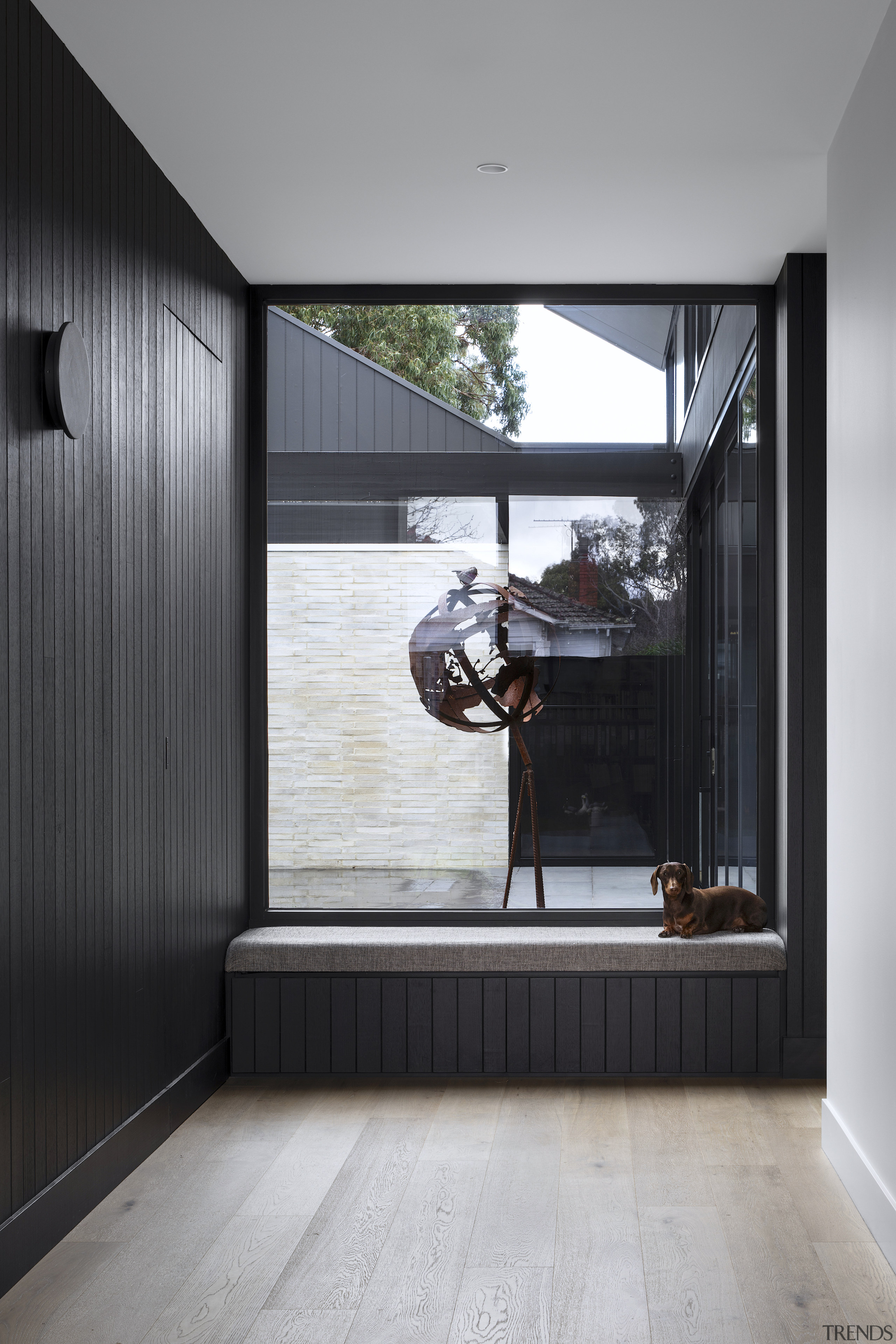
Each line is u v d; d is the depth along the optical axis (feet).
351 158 10.95
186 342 11.93
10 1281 7.99
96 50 9.00
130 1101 10.23
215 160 10.96
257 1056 13.10
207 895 12.59
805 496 13.28
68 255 8.87
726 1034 12.94
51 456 8.51
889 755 8.64
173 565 11.45
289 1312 7.75
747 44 9.03
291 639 14.67
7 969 7.83
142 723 10.51
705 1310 7.75
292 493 14.73
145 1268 8.38
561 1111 11.89
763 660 14.07
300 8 8.50
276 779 14.64
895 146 8.45
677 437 14.58
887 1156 8.64
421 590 14.71
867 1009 9.27
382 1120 11.65
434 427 14.70
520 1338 7.39
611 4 8.48
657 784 14.49
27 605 8.09
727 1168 10.30
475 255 13.50
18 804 7.96
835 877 10.48
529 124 10.29
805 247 13.15
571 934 13.60
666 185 11.53
